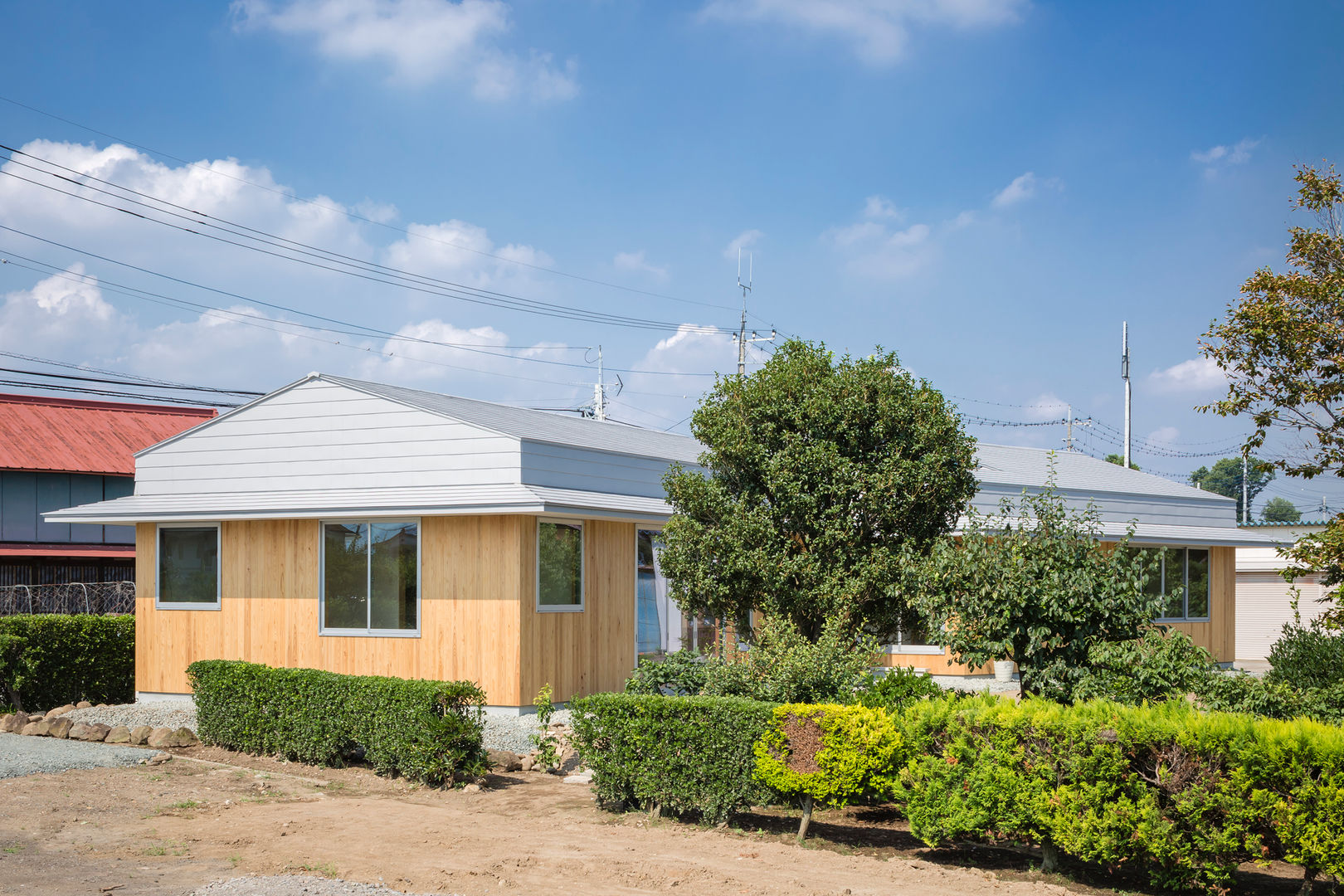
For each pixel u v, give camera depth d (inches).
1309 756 256.5
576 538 578.9
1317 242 453.7
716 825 339.3
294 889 255.3
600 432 721.6
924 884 272.7
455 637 541.0
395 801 370.9
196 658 610.2
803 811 323.9
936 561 382.0
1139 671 332.8
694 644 690.8
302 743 434.0
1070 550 367.2
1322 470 454.0
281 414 618.5
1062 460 1072.2
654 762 344.2
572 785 403.2
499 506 513.3
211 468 636.1
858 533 444.8
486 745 469.7
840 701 371.9
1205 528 960.9
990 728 292.5
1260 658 1117.1
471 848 302.7
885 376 456.4
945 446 450.6
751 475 457.4
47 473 1003.9
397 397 594.9
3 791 364.5
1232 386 466.3
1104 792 275.0
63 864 280.7
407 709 402.3
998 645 359.3
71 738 485.4
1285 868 310.5
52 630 613.0
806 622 450.3
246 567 600.1
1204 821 265.1
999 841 320.2
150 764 430.3
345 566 573.6
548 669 546.9
